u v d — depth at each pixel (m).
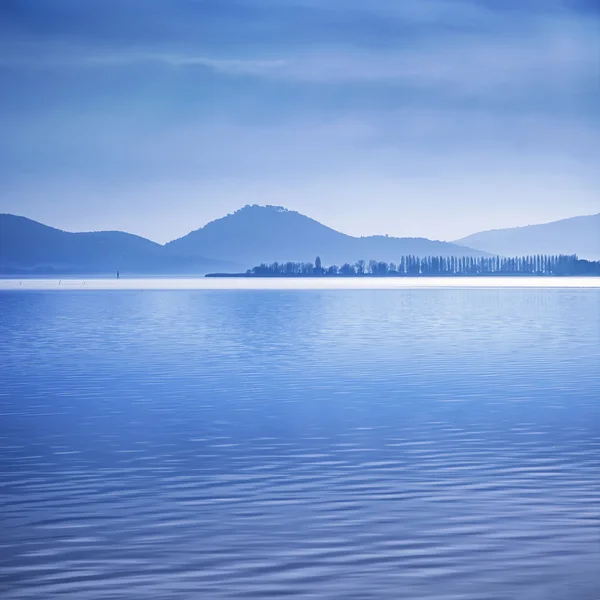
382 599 15.73
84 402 39.53
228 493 23.19
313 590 16.19
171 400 40.00
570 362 55.09
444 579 16.67
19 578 16.95
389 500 22.36
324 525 20.20
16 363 56.47
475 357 58.59
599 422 33.41
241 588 16.33
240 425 33.41
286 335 78.81
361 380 46.78
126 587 16.44
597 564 17.39
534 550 18.30
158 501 22.44
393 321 98.81
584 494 22.73
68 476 25.19
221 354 61.72
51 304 153.38
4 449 29.02
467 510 21.31
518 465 26.12
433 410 36.69
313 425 33.28
